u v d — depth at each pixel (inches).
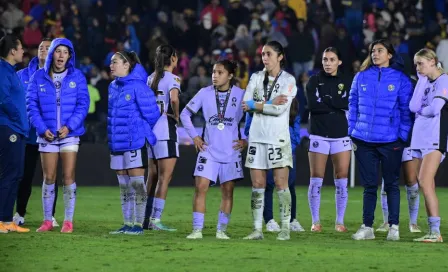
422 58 928.9
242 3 2429.9
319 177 1106.1
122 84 964.0
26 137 970.1
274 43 911.7
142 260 751.7
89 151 1956.2
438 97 924.6
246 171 2018.9
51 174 1007.6
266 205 1092.5
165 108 1053.8
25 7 2271.2
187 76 2203.5
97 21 2250.2
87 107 1010.1
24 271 698.2
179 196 1705.2
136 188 971.3
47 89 995.9
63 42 989.8
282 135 909.2
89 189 1852.9
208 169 933.2
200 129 2021.4
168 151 1047.0
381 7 2460.6
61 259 757.3
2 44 947.3
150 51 2212.1
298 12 2409.0
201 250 815.1
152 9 2347.4
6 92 938.1
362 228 979.9
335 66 1093.8
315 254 796.6
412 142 953.5
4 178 965.2
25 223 1147.9
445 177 2058.3
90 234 971.3
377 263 746.2
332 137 1094.4
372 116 963.3
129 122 959.6
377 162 983.0
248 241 900.0
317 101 1101.7
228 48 2242.9
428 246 884.0
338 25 2300.7
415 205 1080.2
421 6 2506.2
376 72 970.7
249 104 901.2
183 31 2289.6
